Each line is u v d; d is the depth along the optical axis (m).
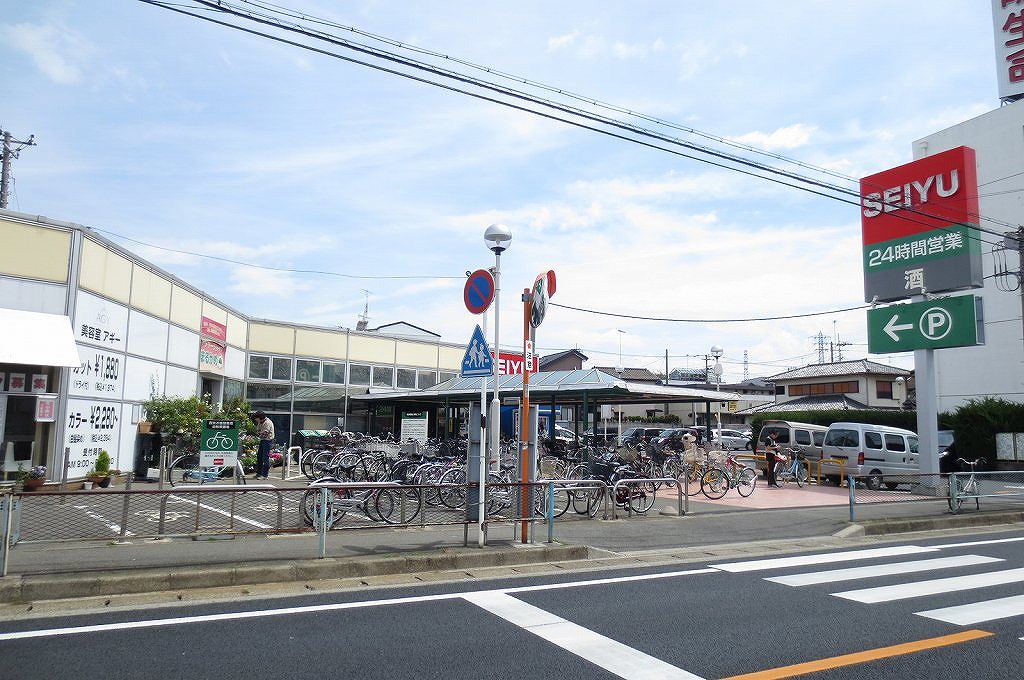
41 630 5.08
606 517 11.53
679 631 5.27
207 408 17.67
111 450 15.44
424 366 30.47
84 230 14.13
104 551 7.49
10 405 12.95
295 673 4.27
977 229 17.41
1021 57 30.72
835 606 6.08
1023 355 28.53
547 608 5.92
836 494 16.64
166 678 4.15
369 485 7.99
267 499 8.25
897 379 43.75
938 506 14.02
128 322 16.23
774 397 53.62
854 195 11.83
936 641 5.06
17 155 29.31
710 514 12.51
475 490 8.77
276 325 25.84
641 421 53.94
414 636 5.06
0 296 12.88
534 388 20.55
